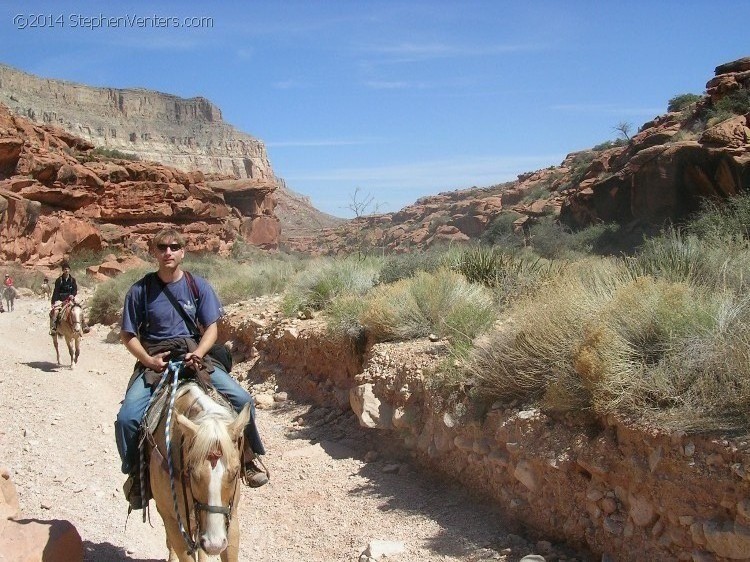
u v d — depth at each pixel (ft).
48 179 188.65
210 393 16.99
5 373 49.90
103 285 88.94
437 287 36.91
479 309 33.58
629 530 18.20
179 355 17.62
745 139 101.86
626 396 19.27
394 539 22.21
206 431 14.10
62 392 43.75
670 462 17.33
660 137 146.92
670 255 29.60
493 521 22.30
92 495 25.64
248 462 17.98
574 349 22.36
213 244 228.22
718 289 23.59
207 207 239.30
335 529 23.72
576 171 269.44
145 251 201.16
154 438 16.30
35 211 167.22
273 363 46.32
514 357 24.93
